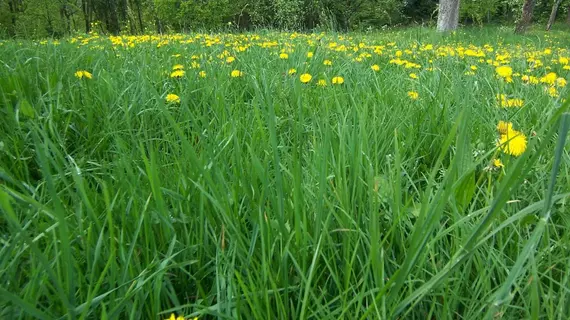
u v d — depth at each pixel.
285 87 2.74
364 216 1.20
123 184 1.33
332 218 1.25
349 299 1.06
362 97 2.38
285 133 1.93
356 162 1.32
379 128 1.84
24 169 1.78
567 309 0.94
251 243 1.11
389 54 5.43
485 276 1.04
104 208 1.33
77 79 3.00
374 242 0.94
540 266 1.11
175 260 1.17
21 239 1.08
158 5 20.27
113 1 26.06
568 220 1.22
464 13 23.70
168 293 1.05
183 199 1.30
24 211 1.17
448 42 8.84
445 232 1.01
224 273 1.03
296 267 1.02
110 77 2.88
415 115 2.23
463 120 0.92
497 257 1.06
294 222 1.18
